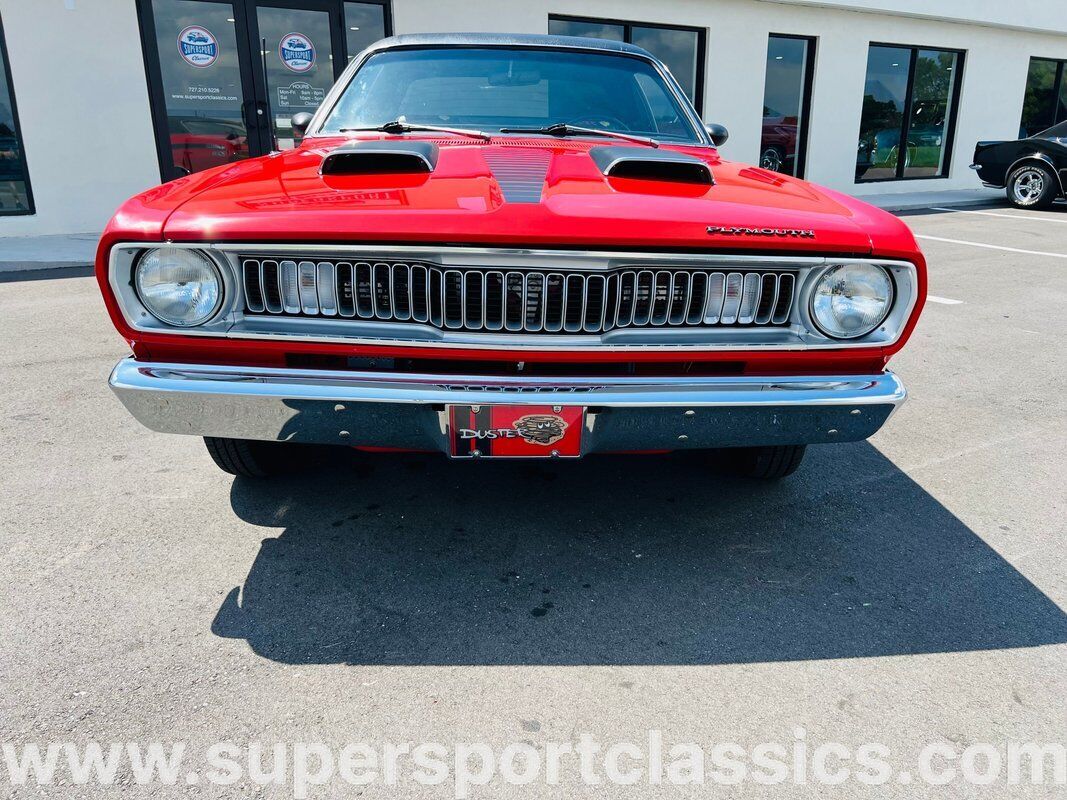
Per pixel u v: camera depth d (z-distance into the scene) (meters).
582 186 2.13
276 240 1.88
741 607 2.20
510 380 1.99
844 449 3.32
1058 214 11.23
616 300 1.99
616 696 1.85
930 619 2.16
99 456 3.10
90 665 1.92
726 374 2.11
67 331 4.82
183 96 8.36
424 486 2.89
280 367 2.03
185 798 1.54
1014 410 3.76
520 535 2.56
